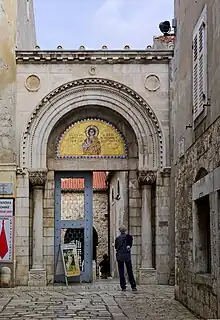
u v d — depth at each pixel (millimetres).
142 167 25188
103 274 39500
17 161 24922
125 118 25375
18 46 26125
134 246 25531
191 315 15133
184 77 18000
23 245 24750
